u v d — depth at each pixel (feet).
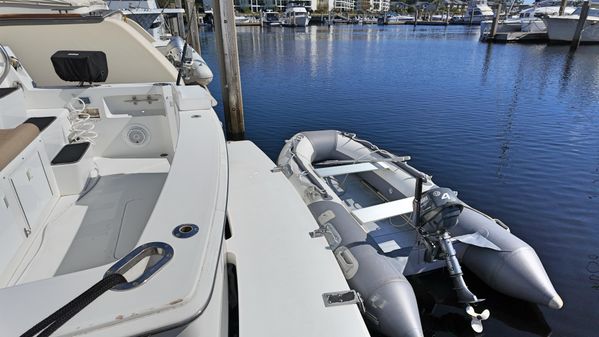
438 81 49.06
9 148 5.57
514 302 11.19
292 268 6.16
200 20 145.48
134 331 2.82
